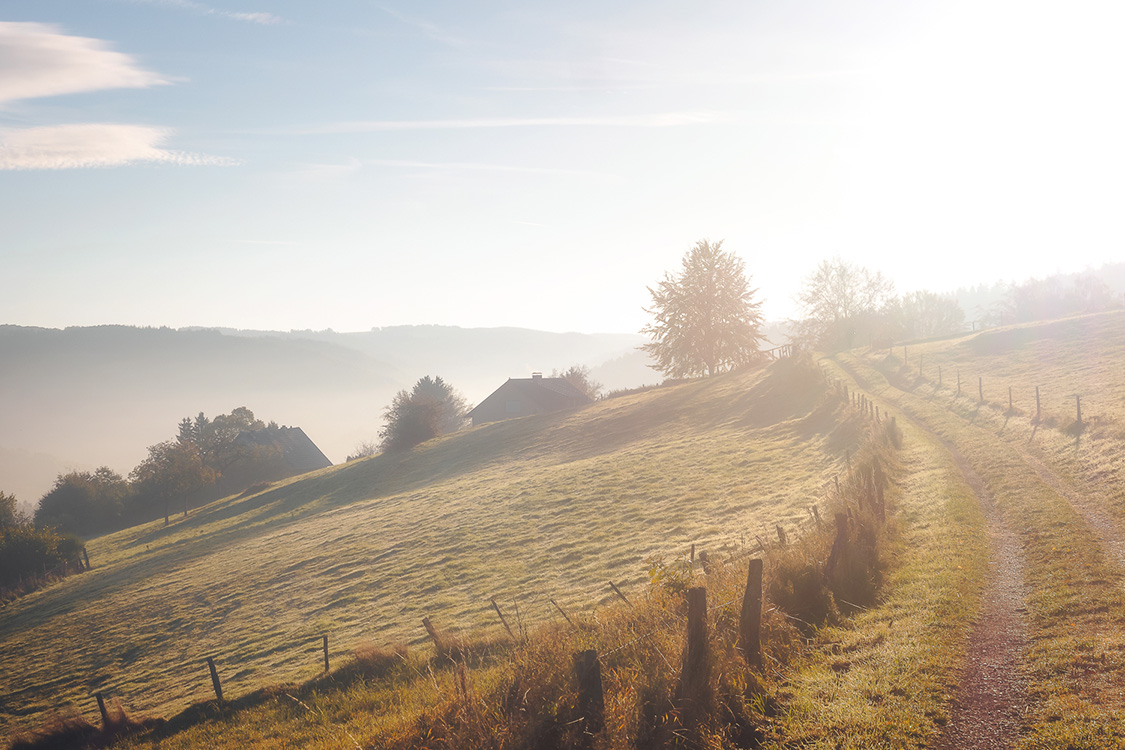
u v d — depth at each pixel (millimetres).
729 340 76438
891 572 14086
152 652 30516
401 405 82750
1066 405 30391
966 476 23781
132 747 18125
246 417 130375
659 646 9539
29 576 59250
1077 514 16766
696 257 76562
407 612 25781
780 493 29094
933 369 52094
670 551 24547
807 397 50312
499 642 17281
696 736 7848
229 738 16562
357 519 48906
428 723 9453
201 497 96938
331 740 12914
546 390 94875
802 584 12703
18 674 32000
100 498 94062
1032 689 8391
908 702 8344
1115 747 6648
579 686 7930
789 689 9055
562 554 28406
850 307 96750
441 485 55094
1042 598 11664
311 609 30078
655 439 51469
